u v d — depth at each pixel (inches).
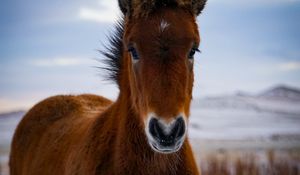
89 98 269.3
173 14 152.3
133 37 152.4
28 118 267.6
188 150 171.3
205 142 1333.7
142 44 148.9
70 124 224.8
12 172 267.7
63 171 193.8
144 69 148.2
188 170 168.4
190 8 161.2
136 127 164.2
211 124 2188.7
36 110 267.9
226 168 532.4
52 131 233.6
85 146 181.8
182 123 144.6
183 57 147.9
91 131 184.9
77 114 237.1
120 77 183.5
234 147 1117.1
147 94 146.9
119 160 166.1
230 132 1819.6
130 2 162.4
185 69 148.4
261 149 1034.7
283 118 2623.0
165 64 145.9
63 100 262.8
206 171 524.7
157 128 142.6
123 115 169.9
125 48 169.8
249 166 542.6
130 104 167.3
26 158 245.6
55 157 207.8
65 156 198.1
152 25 149.6
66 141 208.8
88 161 174.7
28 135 255.6
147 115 147.6
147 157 165.2
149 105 145.6
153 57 146.6
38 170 218.5
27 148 250.1
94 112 231.3
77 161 181.8
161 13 152.3
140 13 153.2
